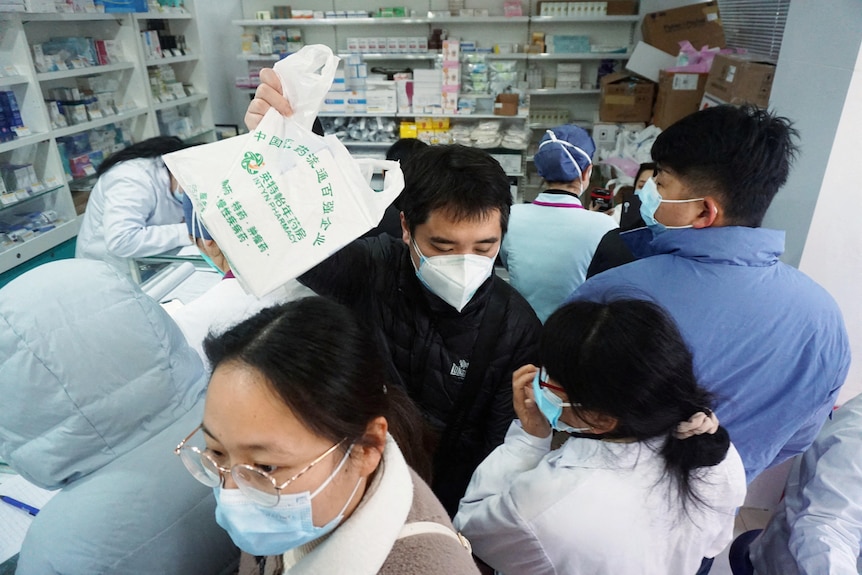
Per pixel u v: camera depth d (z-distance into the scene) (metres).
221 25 5.71
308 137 0.81
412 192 1.07
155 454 0.83
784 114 2.14
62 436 0.76
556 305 1.93
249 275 0.77
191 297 1.66
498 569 0.98
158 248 2.29
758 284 1.02
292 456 0.56
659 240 1.13
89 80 3.95
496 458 1.08
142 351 0.82
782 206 2.10
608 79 4.62
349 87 4.87
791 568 1.41
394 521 0.60
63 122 3.44
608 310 0.82
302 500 0.59
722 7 4.57
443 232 1.06
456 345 1.20
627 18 4.82
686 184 1.06
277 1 5.47
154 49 4.41
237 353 0.56
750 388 1.03
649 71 4.47
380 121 4.98
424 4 5.27
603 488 0.83
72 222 3.48
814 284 1.06
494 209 1.06
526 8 5.20
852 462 1.33
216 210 0.75
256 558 0.80
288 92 0.80
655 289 1.06
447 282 1.08
